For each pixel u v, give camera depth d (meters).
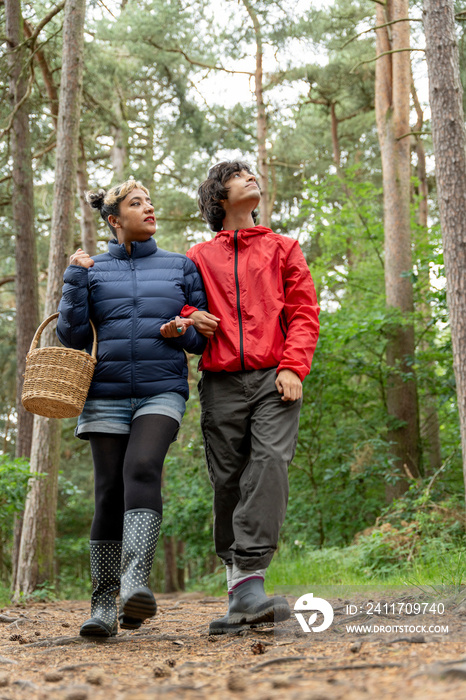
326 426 10.88
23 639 2.79
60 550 17.72
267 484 2.65
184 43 14.18
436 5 6.18
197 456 11.80
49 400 2.54
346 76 16.11
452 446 11.30
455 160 5.99
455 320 5.85
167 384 2.69
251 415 2.84
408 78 11.02
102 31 13.73
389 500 9.69
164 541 18.81
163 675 1.74
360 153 19.88
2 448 20.41
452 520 7.16
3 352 16.75
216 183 3.12
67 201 8.77
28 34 11.77
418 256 10.73
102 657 2.20
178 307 2.80
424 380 10.21
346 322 9.91
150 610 2.29
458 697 1.12
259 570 2.67
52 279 8.55
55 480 8.55
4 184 12.48
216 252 3.00
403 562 6.54
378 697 1.20
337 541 9.83
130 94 16.16
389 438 10.02
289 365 2.75
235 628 2.64
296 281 2.92
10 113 11.21
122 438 2.71
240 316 2.87
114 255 2.87
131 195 2.87
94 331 2.76
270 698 1.26
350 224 11.46
